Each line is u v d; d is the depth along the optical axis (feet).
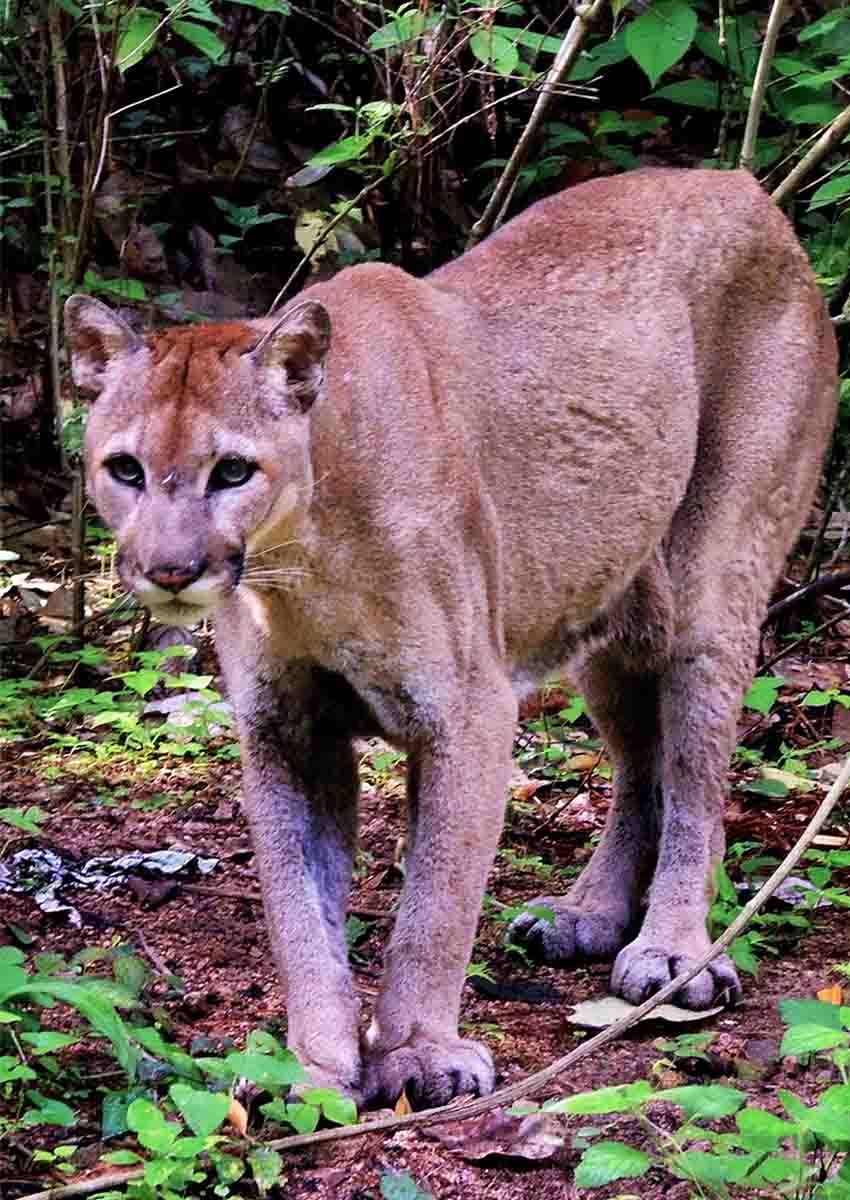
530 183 34.86
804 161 28.37
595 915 21.80
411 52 27.78
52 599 32.83
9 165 37.17
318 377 17.28
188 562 16.57
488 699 18.69
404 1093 17.16
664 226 22.06
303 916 18.25
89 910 22.16
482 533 19.01
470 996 20.33
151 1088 16.92
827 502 33.68
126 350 17.61
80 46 34.76
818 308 23.29
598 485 20.86
